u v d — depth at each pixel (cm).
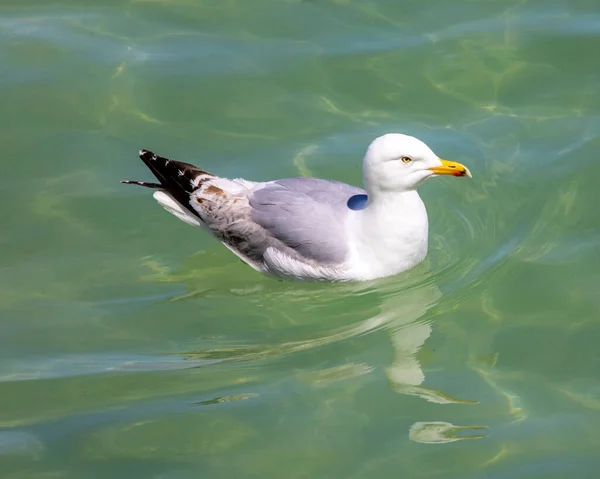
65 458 1062
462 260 1359
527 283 1305
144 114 1602
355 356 1208
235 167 1493
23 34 1753
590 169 1477
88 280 1358
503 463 1027
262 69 1669
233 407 1127
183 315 1302
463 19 1752
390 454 1046
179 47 1720
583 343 1195
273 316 1299
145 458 1059
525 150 1513
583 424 1073
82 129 1584
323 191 1340
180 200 1387
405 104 1600
